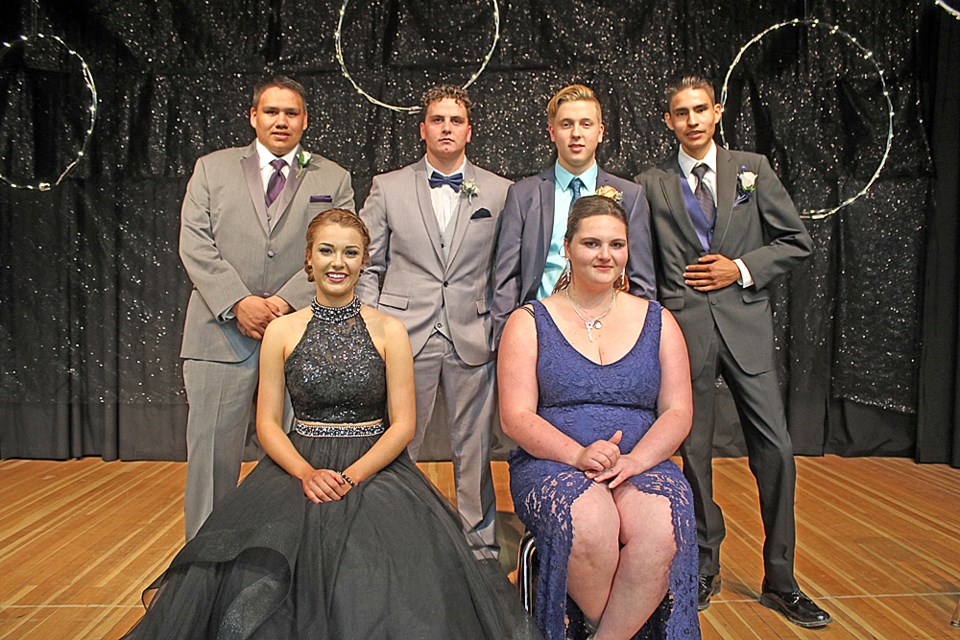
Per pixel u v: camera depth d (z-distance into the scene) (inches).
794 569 120.5
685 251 111.5
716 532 111.5
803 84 180.5
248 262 117.0
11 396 181.3
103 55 177.8
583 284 94.4
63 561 122.5
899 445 185.0
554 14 180.7
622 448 90.2
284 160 120.0
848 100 180.4
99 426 183.6
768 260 109.3
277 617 71.5
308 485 84.0
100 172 179.2
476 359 119.7
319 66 179.8
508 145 181.3
